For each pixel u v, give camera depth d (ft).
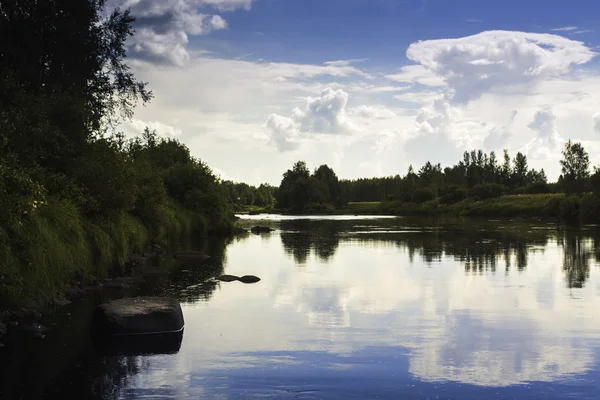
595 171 351.87
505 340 53.67
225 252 143.33
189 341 51.93
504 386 40.47
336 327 58.54
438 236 204.74
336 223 331.57
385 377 42.24
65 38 118.32
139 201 142.00
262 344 51.26
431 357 47.67
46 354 46.73
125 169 101.86
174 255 127.85
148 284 85.76
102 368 43.39
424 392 39.11
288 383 40.63
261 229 242.78
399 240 185.16
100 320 53.36
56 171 88.74
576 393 39.14
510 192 558.97
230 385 40.06
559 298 76.38
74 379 40.73
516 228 259.19
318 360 46.39
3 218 55.77
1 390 38.19
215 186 236.84
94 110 125.70
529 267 110.73
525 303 72.64
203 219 218.38
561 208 385.29
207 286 84.69
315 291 81.51
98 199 94.43
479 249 150.51
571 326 59.67
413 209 577.43
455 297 77.05
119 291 77.87
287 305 70.49
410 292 80.94
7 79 79.00
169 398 37.40
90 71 127.13
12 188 59.98
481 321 61.93
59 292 70.79
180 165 234.38
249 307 68.95
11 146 71.87
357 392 39.01
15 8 110.83
